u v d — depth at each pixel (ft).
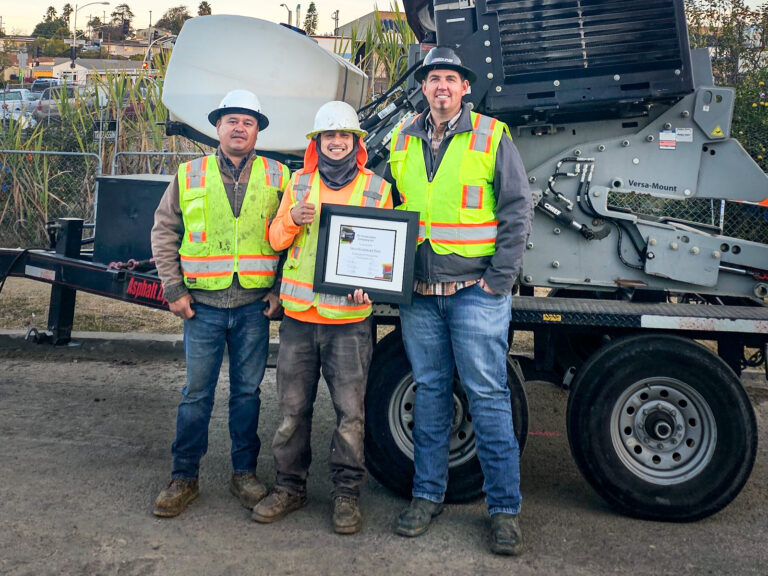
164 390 18.22
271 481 13.10
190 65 15.87
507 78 12.44
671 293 13.61
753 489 13.15
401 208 11.35
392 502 12.40
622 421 11.93
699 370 11.59
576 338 14.37
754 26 29.25
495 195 10.88
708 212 14.17
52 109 37.45
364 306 11.18
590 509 12.28
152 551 10.48
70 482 12.71
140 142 33.88
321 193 11.25
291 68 15.66
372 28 31.76
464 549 10.80
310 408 11.71
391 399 12.32
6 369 19.34
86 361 20.43
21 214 33.32
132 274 15.25
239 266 11.50
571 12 12.19
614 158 12.87
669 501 11.66
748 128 23.76
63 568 9.95
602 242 12.88
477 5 12.39
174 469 11.91
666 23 11.96
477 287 10.85
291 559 10.39
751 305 13.23
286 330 11.44
